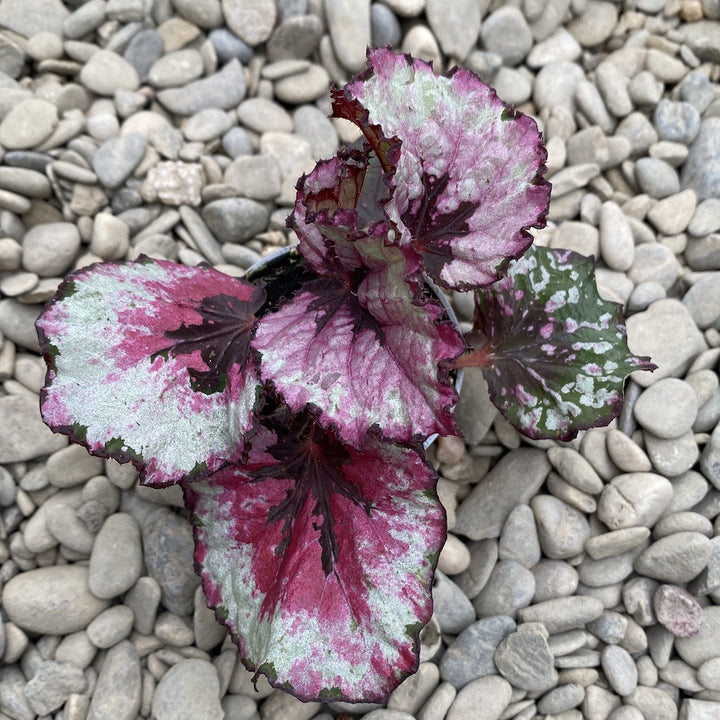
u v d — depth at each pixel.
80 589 0.35
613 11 0.47
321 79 0.44
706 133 0.44
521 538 0.36
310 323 0.27
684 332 0.39
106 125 0.41
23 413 0.36
